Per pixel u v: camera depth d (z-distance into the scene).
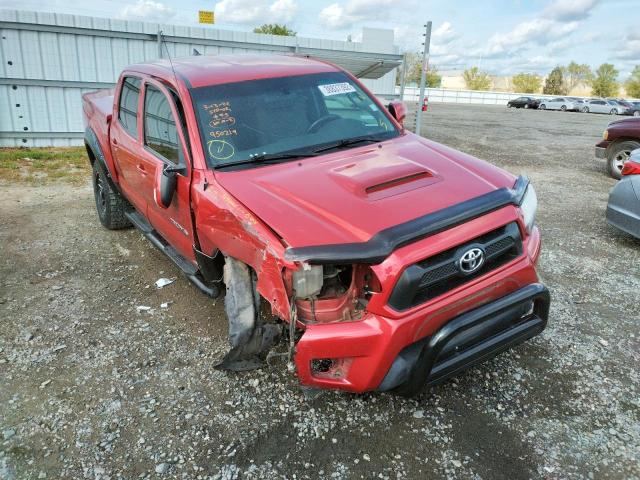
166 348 3.82
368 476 2.65
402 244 2.56
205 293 3.82
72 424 3.06
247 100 3.87
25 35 11.64
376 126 4.11
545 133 19.23
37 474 2.71
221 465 2.74
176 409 3.17
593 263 5.29
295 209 2.85
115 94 5.41
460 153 3.73
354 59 12.97
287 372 3.47
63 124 12.50
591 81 97.25
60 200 7.86
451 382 3.35
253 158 3.56
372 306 2.59
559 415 3.04
